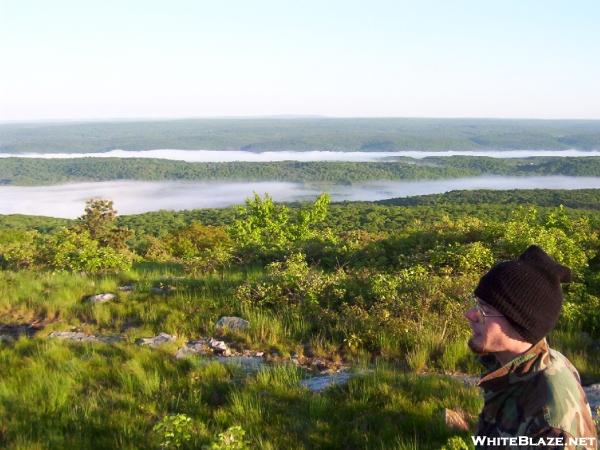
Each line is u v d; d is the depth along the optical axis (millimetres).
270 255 16328
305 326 8797
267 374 6746
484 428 1927
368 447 4824
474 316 1914
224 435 4090
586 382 6617
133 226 119375
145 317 9766
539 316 1792
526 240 12680
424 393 6070
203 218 131625
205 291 11195
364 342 8164
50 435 5230
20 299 11008
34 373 6922
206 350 8219
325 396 6039
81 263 14859
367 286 10445
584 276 11398
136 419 5641
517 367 1837
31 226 127062
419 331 8078
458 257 12352
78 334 9172
